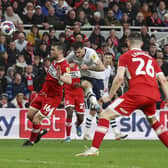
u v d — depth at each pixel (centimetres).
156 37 4928
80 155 2109
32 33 4344
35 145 2861
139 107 2053
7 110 3338
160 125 2128
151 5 5075
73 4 4950
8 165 1909
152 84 2053
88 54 3003
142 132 3434
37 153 2373
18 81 3906
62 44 2630
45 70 3988
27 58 4156
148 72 2059
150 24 4934
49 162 1992
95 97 2998
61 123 3362
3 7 4619
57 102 2717
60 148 2675
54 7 4769
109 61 3238
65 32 4284
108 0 4978
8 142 3089
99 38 4447
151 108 2094
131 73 2050
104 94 3192
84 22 4694
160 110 3431
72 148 2678
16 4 4625
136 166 1892
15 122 3350
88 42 4191
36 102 2730
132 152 2472
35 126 2739
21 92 3906
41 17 4616
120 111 2039
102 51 4241
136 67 2053
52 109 2716
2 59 4025
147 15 5047
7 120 3338
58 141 3189
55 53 2619
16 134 3344
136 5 4944
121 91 3672
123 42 4425
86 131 3281
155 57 4397
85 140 3284
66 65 2625
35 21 4600
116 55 4366
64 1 4841
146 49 4488
